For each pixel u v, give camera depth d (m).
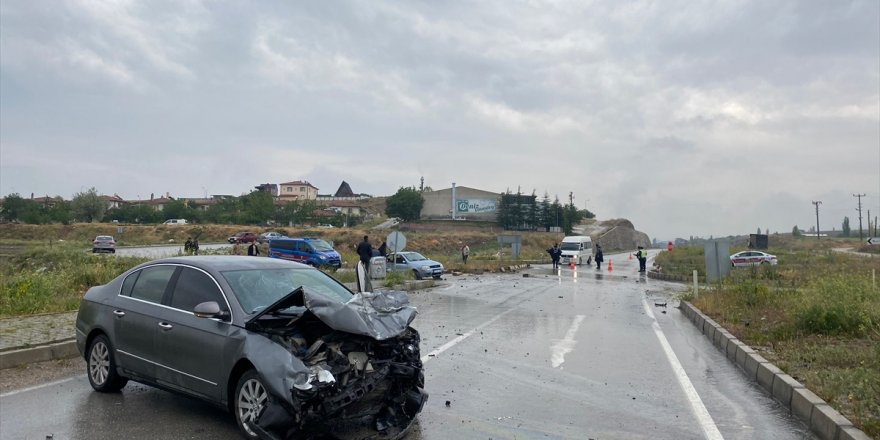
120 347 6.86
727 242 18.89
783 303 14.14
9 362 8.55
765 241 74.88
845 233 158.88
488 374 8.51
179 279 6.62
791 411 6.84
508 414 6.61
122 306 6.94
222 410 6.52
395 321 5.78
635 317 15.39
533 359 9.62
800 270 32.22
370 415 6.11
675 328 13.49
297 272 6.98
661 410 6.85
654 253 91.94
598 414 6.66
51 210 94.06
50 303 13.95
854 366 8.04
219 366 5.76
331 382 5.06
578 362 9.43
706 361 9.66
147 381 6.59
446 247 76.62
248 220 99.31
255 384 5.51
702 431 6.11
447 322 13.91
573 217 117.44
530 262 52.38
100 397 7.03
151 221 106.75
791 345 9.53
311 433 5.31
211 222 104.88
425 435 5.84
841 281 12.22
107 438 5.61
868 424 5.44
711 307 14.52
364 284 6.69
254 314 5.85
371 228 103.81
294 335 5.72
